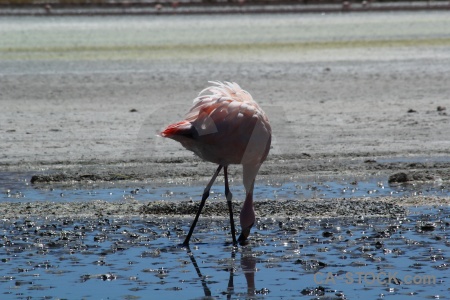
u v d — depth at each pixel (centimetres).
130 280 865
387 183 1383
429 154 1656
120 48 4247
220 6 8762
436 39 4653
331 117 2103
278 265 919
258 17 7350
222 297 812
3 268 905
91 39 4931
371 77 2922
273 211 1166
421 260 931
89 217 1148
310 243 1007
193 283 856
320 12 7931
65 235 1049
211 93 1036
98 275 879
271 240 1023
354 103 2341
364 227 1080
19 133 1898
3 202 1244
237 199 1262
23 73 3088
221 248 991
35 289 831
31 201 1258
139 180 1430
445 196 1262
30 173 1501
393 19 6812
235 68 3241
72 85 2736
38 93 2562
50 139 1825
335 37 4975
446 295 818
